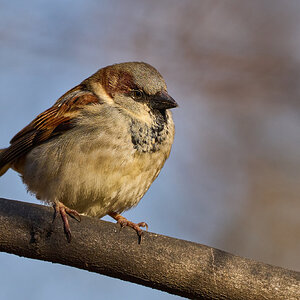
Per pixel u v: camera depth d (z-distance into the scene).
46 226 8.89
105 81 11.67
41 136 11.22
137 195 11.36
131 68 11.60
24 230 8.84
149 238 9.01
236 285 8.77
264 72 16.50
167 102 11.25
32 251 8.88
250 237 14.95
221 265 8.84
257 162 15.88
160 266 8.88
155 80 11.41
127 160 10.89
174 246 8.97
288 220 15.12
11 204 8.97
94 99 11.42
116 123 10.93
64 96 12.11
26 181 11.42
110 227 9.05
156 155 11.22
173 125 11.72
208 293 8.83
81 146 10.82
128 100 11.29
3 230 8.78
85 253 8.90
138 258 8.89
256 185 15.60
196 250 8.96
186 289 8.89
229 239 14.88
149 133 11.10
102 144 10.80
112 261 8.90
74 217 9.08
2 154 11.85
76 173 10.83
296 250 14.80
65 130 11.08
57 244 8.90
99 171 10.80
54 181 10.93
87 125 10.91
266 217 15.17
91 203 11.18
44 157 11.04
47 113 11.35
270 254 14.77
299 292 8.72
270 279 8.77
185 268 8.84
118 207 11.48
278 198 15.36
